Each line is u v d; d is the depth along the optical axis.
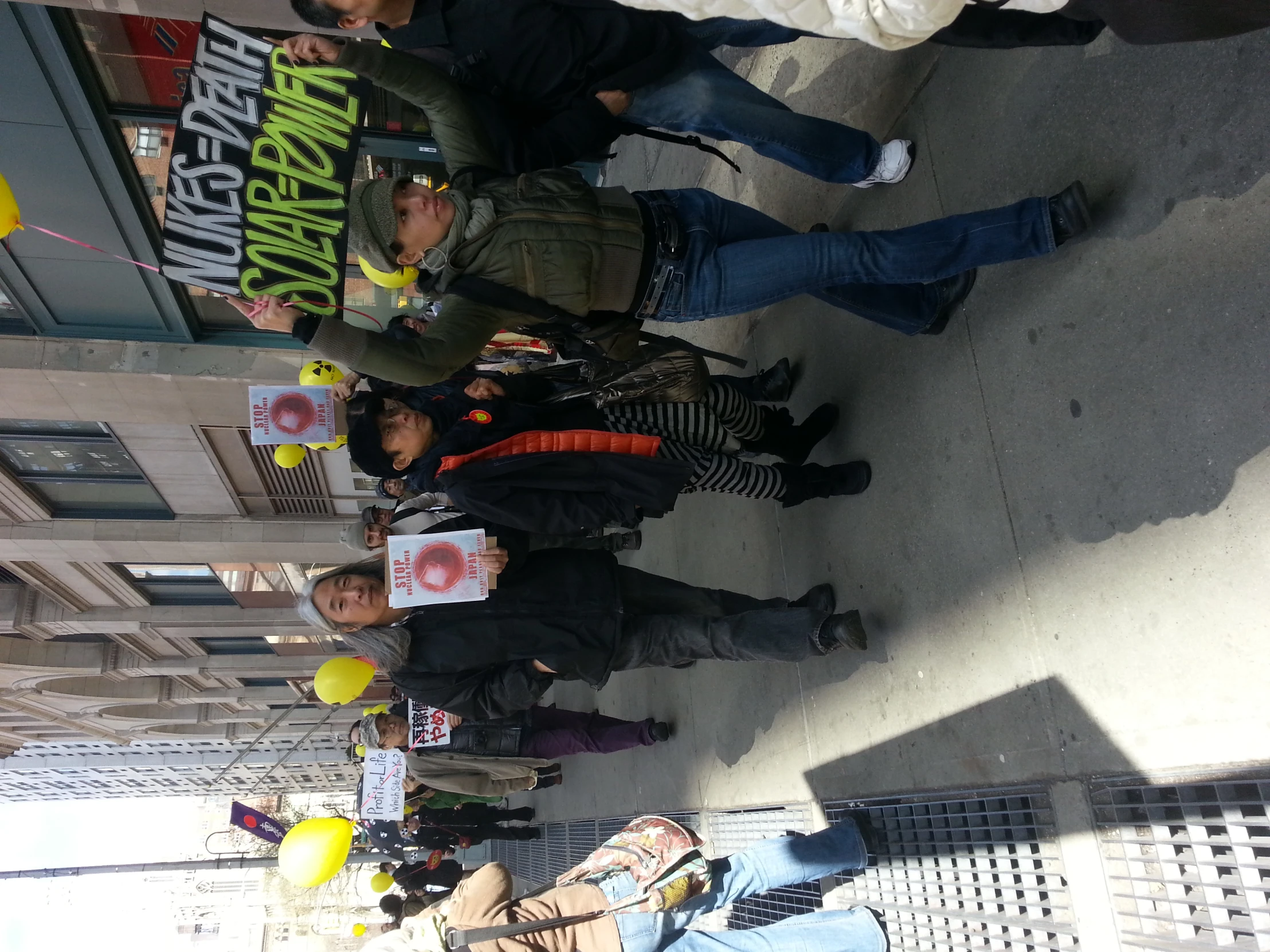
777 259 2.55
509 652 3.09
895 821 3.42
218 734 21.58
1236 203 2.05
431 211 2.40
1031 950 2.69
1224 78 2.08
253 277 2.75
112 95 4.45
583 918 2.79
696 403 3.31
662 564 6.51
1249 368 2.02
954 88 3.11
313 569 10.40
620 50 2.68
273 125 2.79
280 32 4.73
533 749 6.19
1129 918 2.32
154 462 7.20
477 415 3.04
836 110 3.93
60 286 5.34
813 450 4.10
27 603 10.37
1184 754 2.15
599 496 2.96
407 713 6.01
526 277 2.43
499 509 2.88
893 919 3.39
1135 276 2.33
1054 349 2.62
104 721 17.62
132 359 5.71
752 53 4.85
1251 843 1.99
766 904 4.64
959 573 3.03
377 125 5.76
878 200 3.59
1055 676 2.58
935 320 3.10
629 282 2.55
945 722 3.07
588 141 2.78
